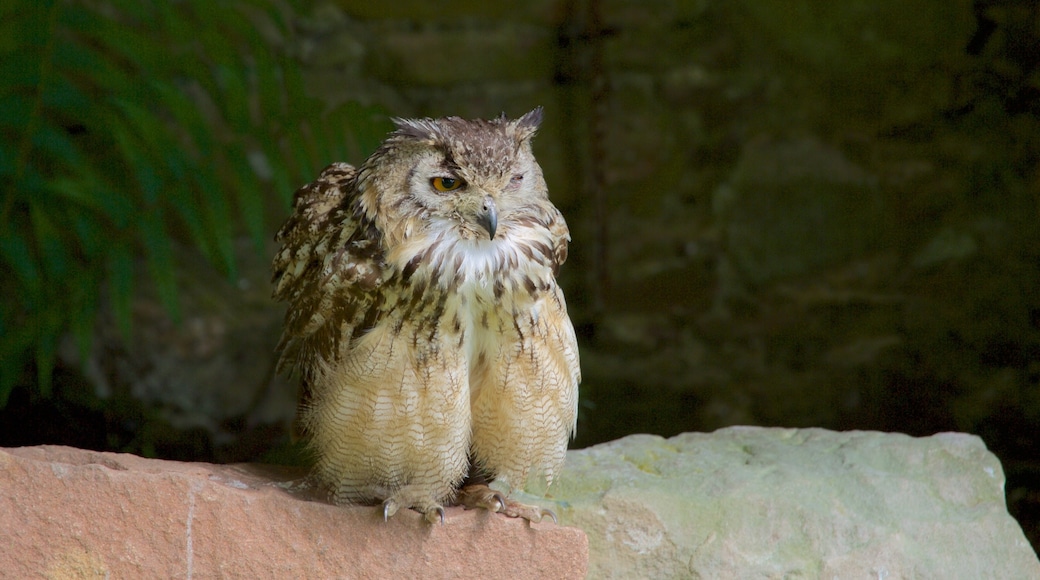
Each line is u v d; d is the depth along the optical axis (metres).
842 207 13.40
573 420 7.00
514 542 6.43
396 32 13.10
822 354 13.34
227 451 11.79
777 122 13.45
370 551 6.29
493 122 6.52
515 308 6.36
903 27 13.16
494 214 6.05
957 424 12.83
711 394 13.20
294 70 9.67
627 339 13.48
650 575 7.29
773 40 13.30
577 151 13.43
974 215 13.28
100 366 11.59
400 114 13.14
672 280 13.53
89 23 9.57
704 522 7.39
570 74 13.35
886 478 7.88
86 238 9.46
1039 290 13.03
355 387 6.26
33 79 9.39
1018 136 13.16
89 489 5.95
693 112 13.42
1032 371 12.87
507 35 13.23
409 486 6.46
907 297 13.29
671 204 13.49
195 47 12.10
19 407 11.27
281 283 6.90
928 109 13.30
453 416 6.34
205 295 12.21
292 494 6.73
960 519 7.70
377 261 6.19
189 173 9.38
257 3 10.12
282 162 9.34
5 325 9.82
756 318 13.47
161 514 6.02
